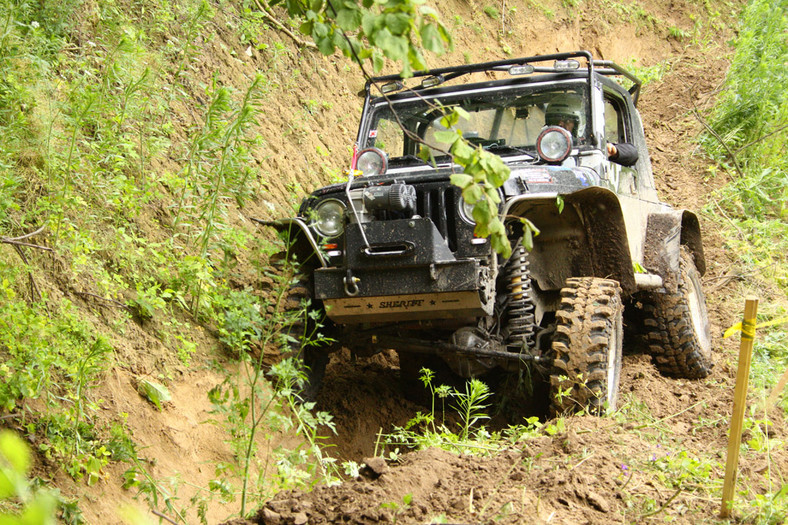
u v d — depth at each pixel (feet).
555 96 21.33
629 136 24.32
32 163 17.46
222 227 19.57
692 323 22.79
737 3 68.90
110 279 17.44
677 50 60.70
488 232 9.87
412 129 22.31
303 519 11.80
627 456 14.47
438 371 22.11
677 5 64.08
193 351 17.33
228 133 19.92
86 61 21.22
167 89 23.25
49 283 16.08
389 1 9.07
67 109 18.69
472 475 13.55
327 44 10.46
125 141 19.40
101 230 18.10
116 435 14.14
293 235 18.71
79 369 14.07
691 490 13.23
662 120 47.14
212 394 14.28
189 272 18.33
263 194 24.73
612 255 19.24
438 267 17.03
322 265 17.92
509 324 18.94
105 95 19.98
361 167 20.49
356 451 18.86
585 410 16.79
